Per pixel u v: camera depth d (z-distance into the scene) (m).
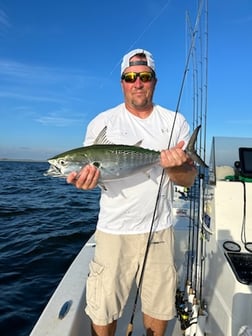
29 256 3.10
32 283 2.50
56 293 1.27
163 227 1.13
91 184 1.02
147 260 1.10
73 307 1.17
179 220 2.22
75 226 4.29
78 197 7.46
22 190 8.71
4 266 2.85
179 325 1.52
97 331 1.07
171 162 1.00
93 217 4.95
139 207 1.08
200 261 1.44
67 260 3.01
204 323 1.33
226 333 1.07
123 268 1.10
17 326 1.92
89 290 1.10
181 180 1.10
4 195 7.54
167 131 1.15
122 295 1.10
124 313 1.57
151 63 1.11
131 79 1.09
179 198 2.88
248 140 1.52
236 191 1.37
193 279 1.58
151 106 1.17
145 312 1.15
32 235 3.82
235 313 1.02
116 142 1.13
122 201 1.08
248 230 1.33
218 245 1.26
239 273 1.08
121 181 1.09
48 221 4.63
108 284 1.07
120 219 1.09
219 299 1.17
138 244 1.10
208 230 1.45
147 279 1.12
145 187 1.09
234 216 1.35
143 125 1.14
